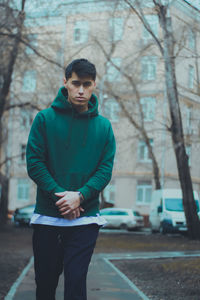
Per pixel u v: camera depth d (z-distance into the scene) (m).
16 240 18.53
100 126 3.26
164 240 19.34
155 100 19.69
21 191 43.06
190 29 12.34
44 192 3.08
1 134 26.00
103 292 6.60
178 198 25.47
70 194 3.00
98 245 17.02
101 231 27.95
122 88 22.86
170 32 13.26
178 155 19.23
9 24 14.26
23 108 22.39
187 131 15.83
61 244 3.33
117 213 31.22
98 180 3.14
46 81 21.06
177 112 16.19
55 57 19.52
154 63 18.25
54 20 16.42
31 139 3.16
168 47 13.44
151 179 38.19
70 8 14.66
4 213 26.36
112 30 20.09
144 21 13.95
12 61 18.02
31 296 6.13
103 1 14.36
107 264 10.45
